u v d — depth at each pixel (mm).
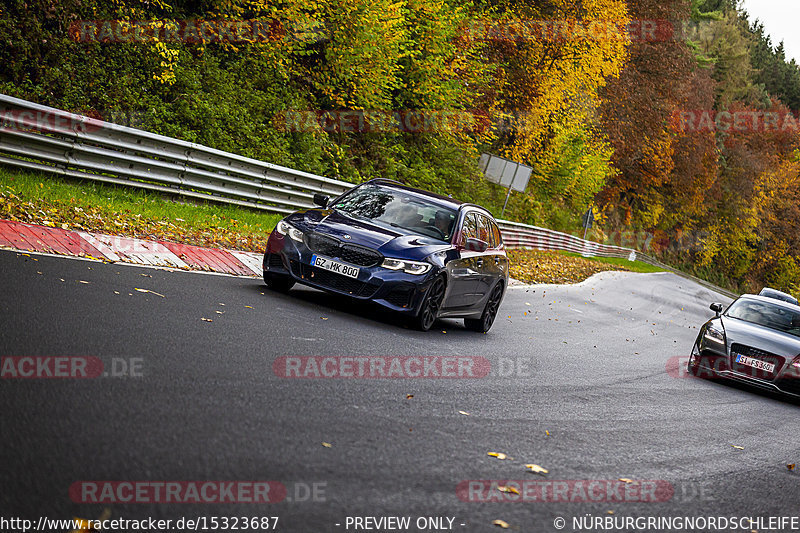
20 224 25891
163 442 11750
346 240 27094
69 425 11594
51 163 34094
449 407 18047
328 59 69750
